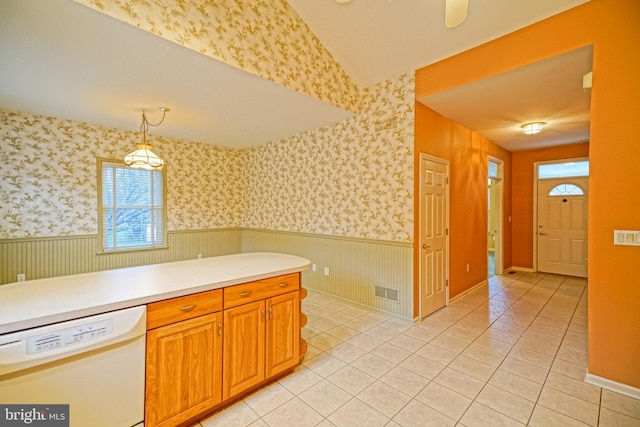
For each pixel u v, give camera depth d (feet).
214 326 5.65
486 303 12.59
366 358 8.02
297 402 6.20
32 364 3.78
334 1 8.48
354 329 9.95
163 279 5.82
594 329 6.77
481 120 12.28
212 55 7.20
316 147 13.75
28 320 3.80
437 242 11.63
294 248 15.20
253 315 6.30
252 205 18.38
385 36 9.16
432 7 7.89
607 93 6.50
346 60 10.51
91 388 4.31
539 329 9.90
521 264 18.97
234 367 6.00
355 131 11.91
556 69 7.94
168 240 16.19
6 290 5.03
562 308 11.94
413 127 10.09
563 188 17.44
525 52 7.77
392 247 10.81
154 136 15.51
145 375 4.83
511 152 18.90
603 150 6.55
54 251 12.52
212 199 18.03
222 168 18.44
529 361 7.82
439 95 9.72
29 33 6.14
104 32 6.15
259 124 13.05
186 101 10.11
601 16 6.59
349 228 12.32
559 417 5.72
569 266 17.30
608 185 6.50
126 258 14.65
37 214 12.11
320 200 13.62
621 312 6.41
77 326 4.11
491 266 20.68
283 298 6.91
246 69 7.91
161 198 16.03
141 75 8.13
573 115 11.51
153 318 4.91
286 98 9.82
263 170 17.39
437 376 7.14
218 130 14.15
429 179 11.02
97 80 8.39
